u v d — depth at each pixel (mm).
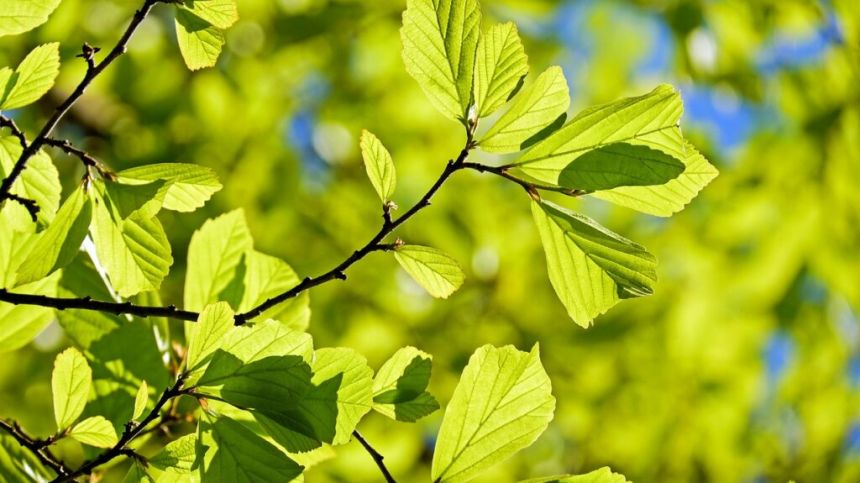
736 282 5273
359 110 5098
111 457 1316
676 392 5262
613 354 5098
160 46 4703
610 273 1432
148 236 1424
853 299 5223
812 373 5730
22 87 1422
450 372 4762
